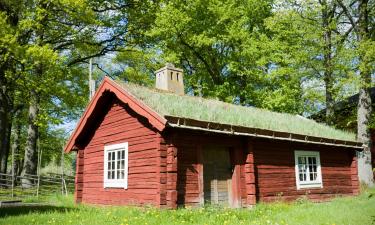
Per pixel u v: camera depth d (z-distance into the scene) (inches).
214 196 478.9
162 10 967.0
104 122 554.6
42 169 1959.9
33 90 795.4
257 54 964.0
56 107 1189.7
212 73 1122.7
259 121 557.6
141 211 402.0
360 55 735.1
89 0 890.7
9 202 617.6
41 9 691.4
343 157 687.1
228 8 966.4
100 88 527.8
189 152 456.8
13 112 1064.8
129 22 1002.1
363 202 489.4
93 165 567.5
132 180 480.7
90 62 944.3
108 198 521.3
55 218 366.0
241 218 365.7
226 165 500.1
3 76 709.3
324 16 837.2
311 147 623.5
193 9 995.3
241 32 969.5
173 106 468.4
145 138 470.9
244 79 1102.4
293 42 896.9
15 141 1402.6
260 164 531.5
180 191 438.0
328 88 829.2
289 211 415.2
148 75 1144.2
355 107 994.7
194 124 429.1
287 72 861.8
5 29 617.0
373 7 805.2
